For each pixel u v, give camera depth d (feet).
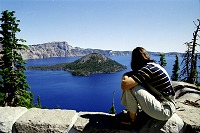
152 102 8.66
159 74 8.92
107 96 471.21
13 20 75.36
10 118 10.13
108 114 10.99
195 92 15.52
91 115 10.72
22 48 77.97
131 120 9.50
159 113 8.72
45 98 438.81
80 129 9.79
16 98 77.82
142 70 8.86
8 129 10.00
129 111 9.40
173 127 9.23
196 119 9.80
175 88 16.62
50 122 9.71
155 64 9.16
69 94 487.20
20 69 77.87
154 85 9.03
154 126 9.33
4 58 74.43
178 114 10.47
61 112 10.81
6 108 11.15
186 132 9.24
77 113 11.03
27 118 10.09
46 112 10.85
